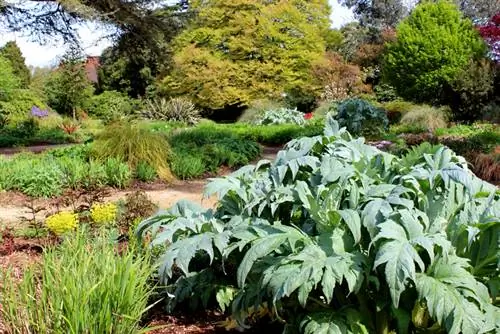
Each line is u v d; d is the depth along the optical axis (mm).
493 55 20891
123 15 14867
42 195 7801
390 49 24016
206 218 3088
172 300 3090
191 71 28984
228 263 3174
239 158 11812
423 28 22594
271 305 2703
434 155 2824
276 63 29688
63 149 10922
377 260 2146
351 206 2564
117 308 2416
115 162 9133
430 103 21719
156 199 7984
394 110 20266
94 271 2578
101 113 31234
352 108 15789
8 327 2545
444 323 2197
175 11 16312
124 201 5566
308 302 2631
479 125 16344
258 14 29656
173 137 13484
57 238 4414
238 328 2975
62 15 14594
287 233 2453
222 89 29422
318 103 28484
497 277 2400
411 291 2357
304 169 3020
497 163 9305
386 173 2871
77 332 2266
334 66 29297
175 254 2697
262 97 29375
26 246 4426
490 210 2502
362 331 2336
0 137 19172
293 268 2270
